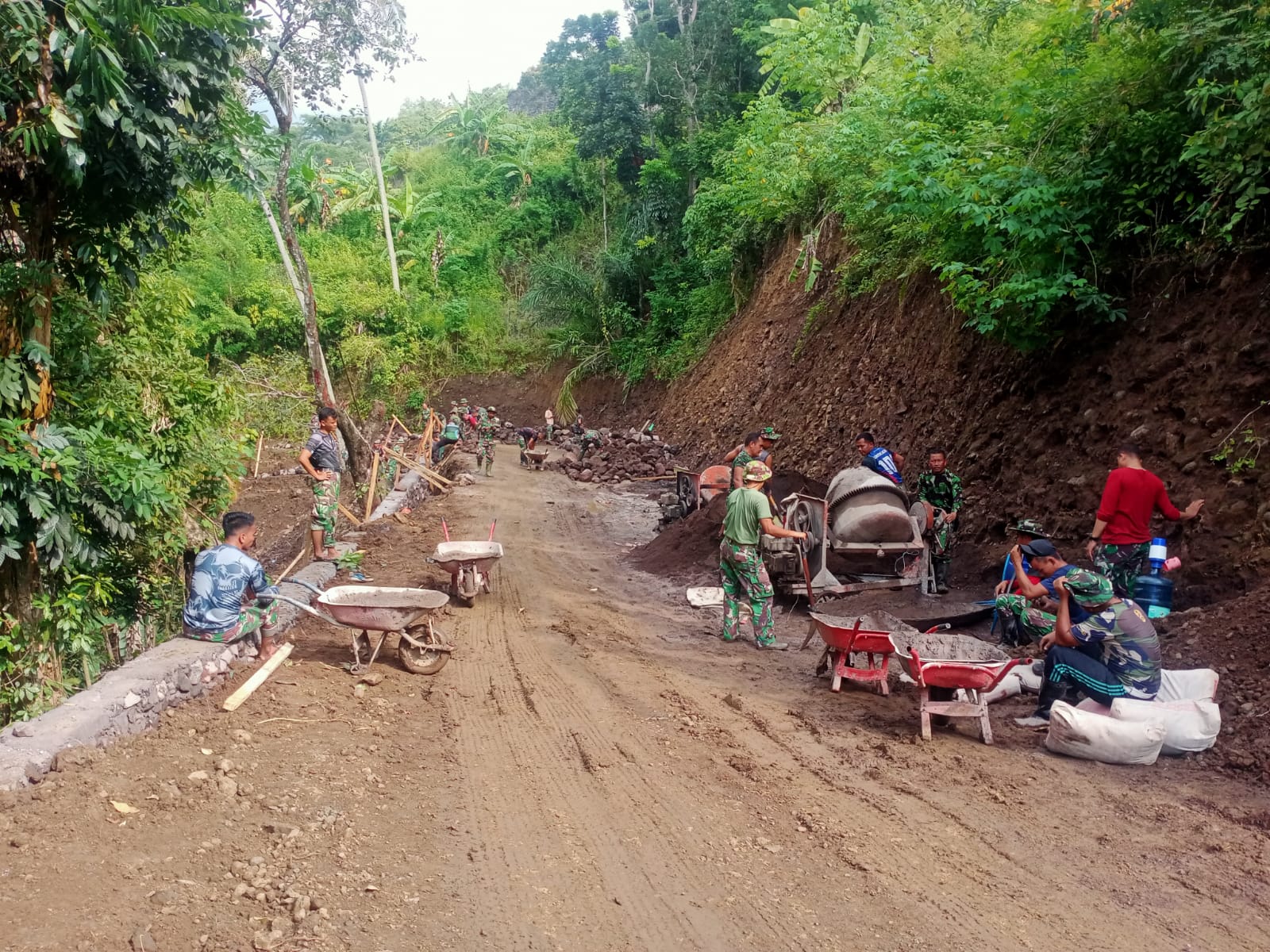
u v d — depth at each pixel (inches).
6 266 302.2
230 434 540.1
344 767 213.9
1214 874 170.7
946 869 173.2
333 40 722.8
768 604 344.8
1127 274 398.9
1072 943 148.4
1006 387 473.1
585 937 148.9
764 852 179.9
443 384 1825.8
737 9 1454.2
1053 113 394.9
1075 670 240.5
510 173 2156.7
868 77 826.8
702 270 1336.1
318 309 1726.1
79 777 189.3
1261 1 327.6
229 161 347.9
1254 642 253.8
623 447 1053.2
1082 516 375.6
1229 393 330.6
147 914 144.3
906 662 250.1
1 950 129.3
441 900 158.6
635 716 263.1
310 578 399.9
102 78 267.7
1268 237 337.1
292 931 143.7
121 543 397.7
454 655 326.6
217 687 261.6
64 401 393.7
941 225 448.8
